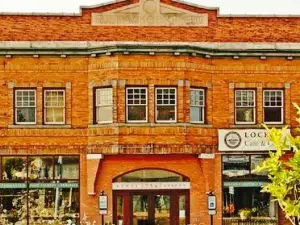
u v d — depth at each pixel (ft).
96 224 112.06
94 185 111.86
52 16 113.29
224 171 114.01
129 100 110.42
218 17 114.93
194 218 112.98
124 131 109.40
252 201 114.11
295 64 114.93
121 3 114.11
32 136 112.16
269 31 115.44
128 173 112.78
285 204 62.08
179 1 114.42
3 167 112.37
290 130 113.80
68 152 112.37
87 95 112.78
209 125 112.78
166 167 112.57
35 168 112.57
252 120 114.62
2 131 111.86
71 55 112.27
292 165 61.21
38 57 112.27
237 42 114.83
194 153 111.24
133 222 112.88
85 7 113.70
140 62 110.22
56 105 112.98
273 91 114.83
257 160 114.32
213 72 114.01
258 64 114.62
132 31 114.21
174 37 114.52
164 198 113.39
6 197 112.27
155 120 110.01
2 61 111.96
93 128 111.55
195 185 113.09
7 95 112.06
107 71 110.73
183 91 110.32
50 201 112.47
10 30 112.88
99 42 113.70
